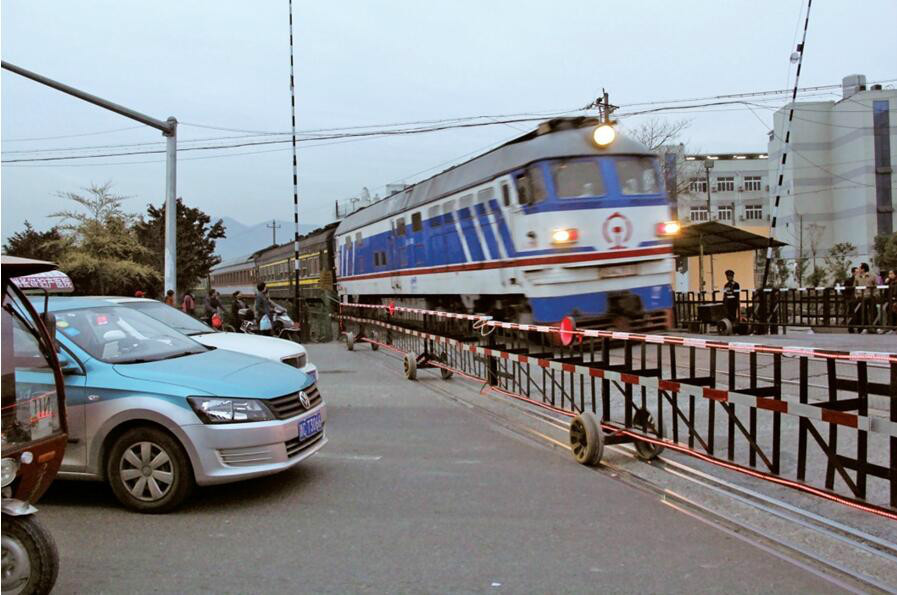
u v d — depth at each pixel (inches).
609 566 153.9
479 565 155.4
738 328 669.9
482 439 283.0
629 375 239.5
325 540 172.1
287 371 226.7
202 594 142.0
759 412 291.1
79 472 198.1
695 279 1282.0
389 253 754.2
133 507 194.4
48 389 170.9
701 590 141.3
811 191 2449.6
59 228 916.6
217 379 202.8
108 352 214.8
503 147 519.2
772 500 195.2
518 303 494.9
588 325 460.8
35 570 133.8
